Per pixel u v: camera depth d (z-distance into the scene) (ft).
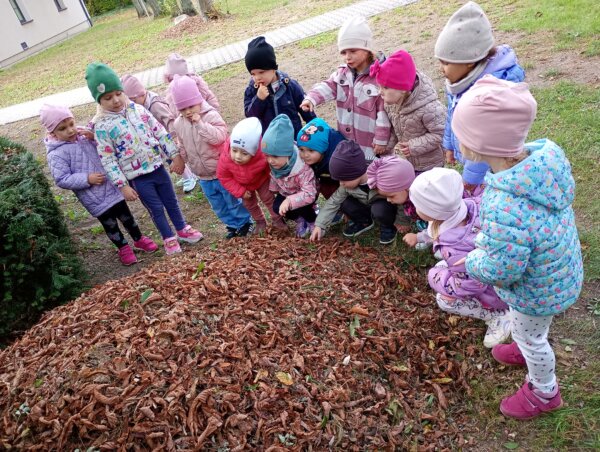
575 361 9.63
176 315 9.79
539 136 16.90
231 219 16.26
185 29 56.08
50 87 47.44
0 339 13.35
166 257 16.78
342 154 12.39
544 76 20.99
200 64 39.32
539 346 8.02
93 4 107.65
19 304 13.43
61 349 9.60
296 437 8.19
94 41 70.23
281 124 12.71
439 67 25.54
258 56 13.91
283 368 9.16
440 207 9.58
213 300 10.61
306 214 14.57
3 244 13.00
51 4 82.17
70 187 15.16
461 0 36.45
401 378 9.59
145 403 8.16
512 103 6.74
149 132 15.58
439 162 13.32
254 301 10.71
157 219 16.26
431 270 10.73
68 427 7.95
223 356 9.14
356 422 8.59
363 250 13.62
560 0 29.07
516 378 9.51
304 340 9.98
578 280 7.55
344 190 13.67
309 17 45.42
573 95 18.81
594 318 10.43
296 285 11.51
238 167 13.98
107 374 8.65
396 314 11.07
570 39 23.65
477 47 10.19
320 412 8.61
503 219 6.96
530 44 24.43
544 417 8.73
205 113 15.15
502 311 10.14
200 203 19.88
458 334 10.60
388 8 40.09
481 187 12.10
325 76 29.12
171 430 7.92
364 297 11.46
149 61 46.50
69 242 15.66
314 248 13.70
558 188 6.83
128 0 110.01
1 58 71.15
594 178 14.34
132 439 7.84
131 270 16.52
